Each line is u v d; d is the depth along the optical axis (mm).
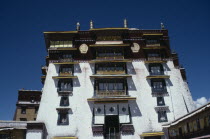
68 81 40969
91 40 44531
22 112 54312
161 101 39500
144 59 43000
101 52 43438
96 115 37500
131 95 39594
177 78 41938
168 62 43125
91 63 42438
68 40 44500
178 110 38844
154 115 38188
